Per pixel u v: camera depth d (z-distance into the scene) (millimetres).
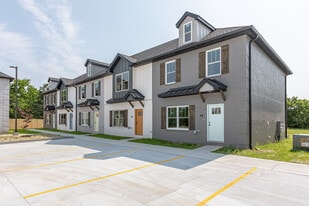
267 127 11781
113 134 17375
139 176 5371
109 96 18078
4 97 19781
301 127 29484
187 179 5117
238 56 9742
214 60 10789
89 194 4070
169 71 13234
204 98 10891
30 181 4922
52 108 27938
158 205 3562
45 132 20875
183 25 12609
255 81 10328
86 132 20656
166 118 13023
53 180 5004
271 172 5762
